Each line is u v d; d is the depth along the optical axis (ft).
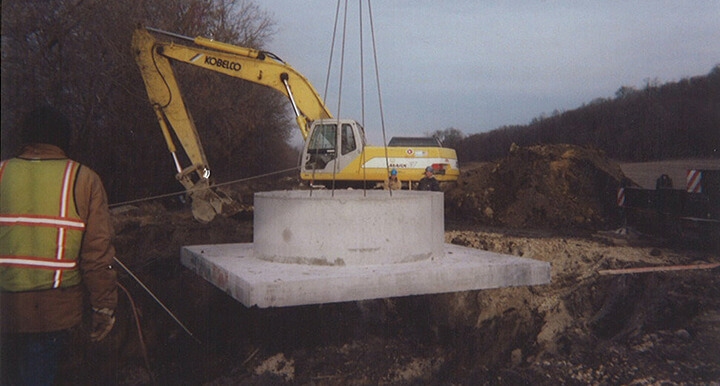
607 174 47.91
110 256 8.90
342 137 44.86
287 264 14.87
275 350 18.60
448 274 14.30
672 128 108.99
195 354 18.33
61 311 8.55
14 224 8.32
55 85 47.11
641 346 17.30
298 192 17.98
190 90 67.15
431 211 15.80
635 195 36.09
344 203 14.40
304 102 44.37
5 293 8.25
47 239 8.39
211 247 18.47
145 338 18.71
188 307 20.68
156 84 41.39
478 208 48.49
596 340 18.65
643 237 34.91
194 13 68.39
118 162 56.90
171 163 62.49
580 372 15.79
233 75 43.14
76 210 8.59
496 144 140.05
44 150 8.73
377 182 45.70
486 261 15.58
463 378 16.55
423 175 45.73
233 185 88.17
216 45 42.16
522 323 20.38
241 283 12.87
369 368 17.35
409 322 20.57
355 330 19.89
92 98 52.03
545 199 46.29
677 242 31.53
